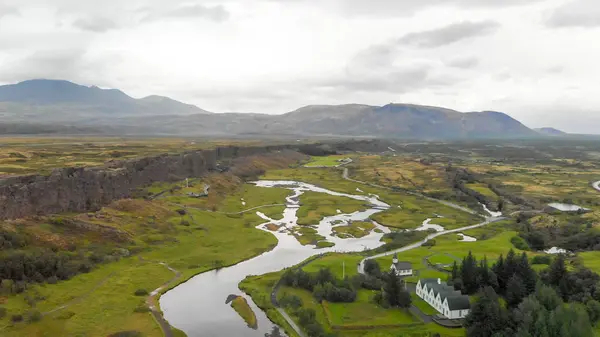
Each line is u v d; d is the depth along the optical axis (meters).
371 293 130.62
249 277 145.75
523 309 103.12
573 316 96.06
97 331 106.12
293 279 138.12
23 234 142.25
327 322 112.75
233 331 110.38
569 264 145.75
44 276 130.00
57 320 108.56
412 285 136.25
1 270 122.31
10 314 106.75
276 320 115.12
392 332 107.06
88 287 130.38
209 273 152.50
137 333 106.56
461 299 113.62
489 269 132.12
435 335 103.69
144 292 130.50
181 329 110.69
